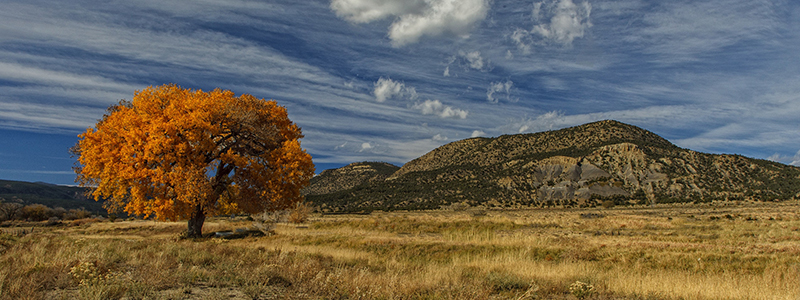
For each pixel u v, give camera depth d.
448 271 11.92
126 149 21.55
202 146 22.72
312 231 29.44
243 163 23.95
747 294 9.38
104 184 22.77
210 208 24.80
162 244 15.13
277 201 26.20
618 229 30.62
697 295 9.26
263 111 27.48
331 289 7.96
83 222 47.78
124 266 9.94
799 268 12.39
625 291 9.70
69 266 8.48
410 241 21.17
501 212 80.06
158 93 24.64
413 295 8.49
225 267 9.61
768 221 34.03
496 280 10.52
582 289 9.36
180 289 7.23
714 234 25.66
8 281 6.73
